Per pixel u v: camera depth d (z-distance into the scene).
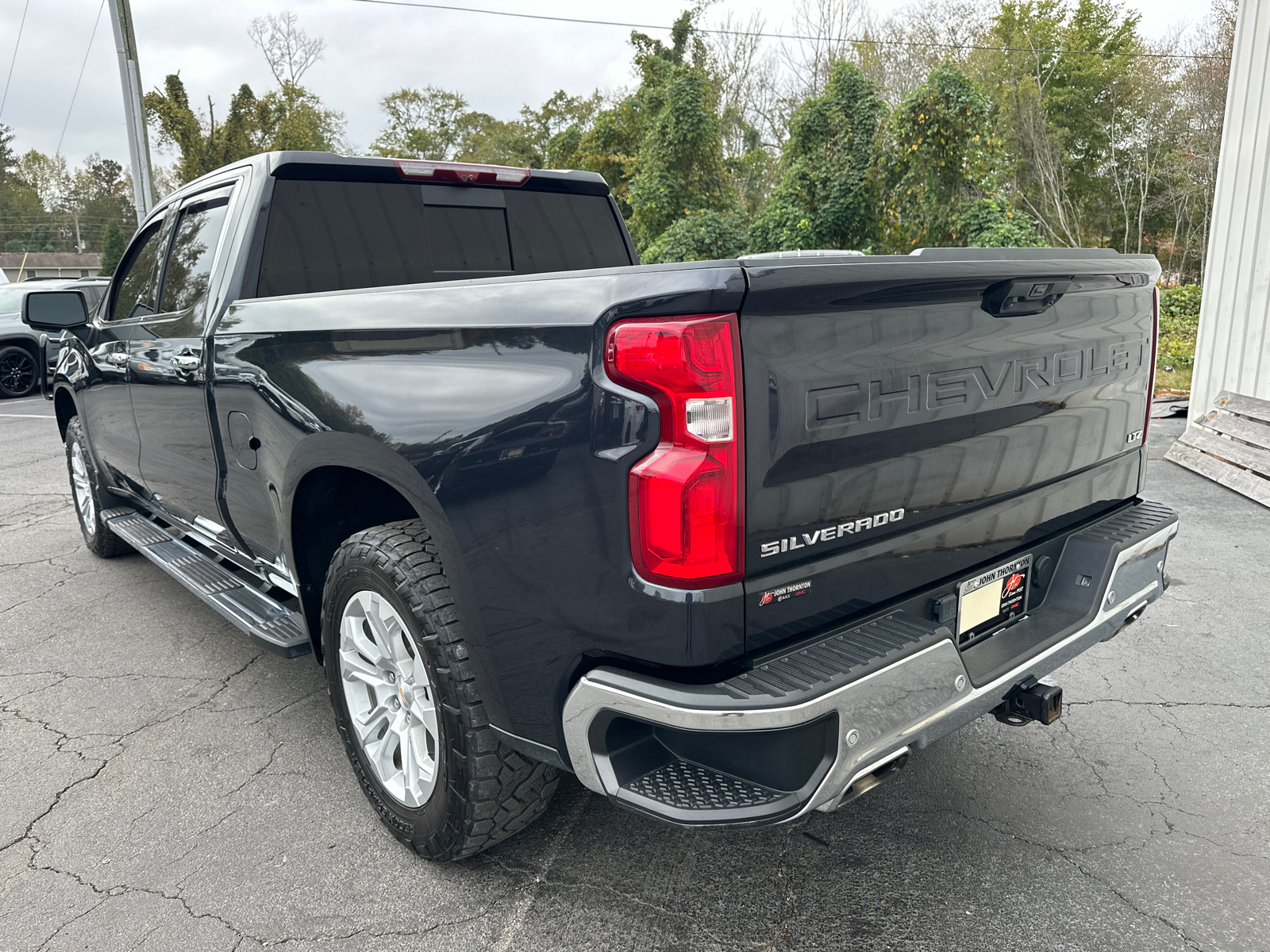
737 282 1.49
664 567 1.57
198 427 3.16
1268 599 4.21
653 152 21.08
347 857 2.38
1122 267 2.40
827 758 1.62
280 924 2.11
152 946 2.04
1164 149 35.22
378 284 3.30
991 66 33.75
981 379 2.01
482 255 3.64
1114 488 2.64
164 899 2.21
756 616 1.64
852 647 1.74
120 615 4.29
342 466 2.29
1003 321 2.05
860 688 1.63
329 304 2.36
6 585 4.75
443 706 2.05
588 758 1.74
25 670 3.66
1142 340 2.63
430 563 2.09
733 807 1.63
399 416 2.04
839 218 18.88
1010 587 2.29
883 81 30.55
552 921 2.11
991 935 2.03
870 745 1.67
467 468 1.86
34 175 80.62
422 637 2.06
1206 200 32.75
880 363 1.77
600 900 2.18
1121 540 2.39
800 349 1.62
